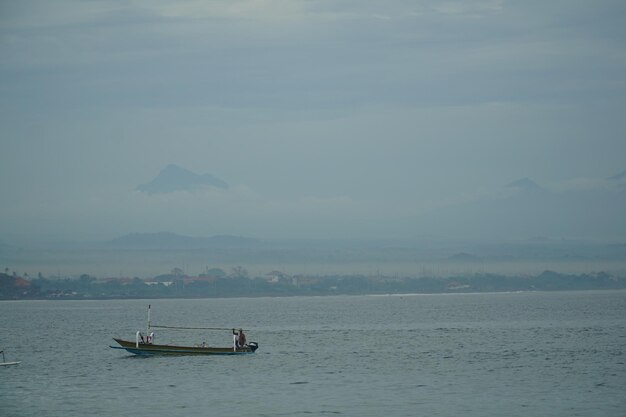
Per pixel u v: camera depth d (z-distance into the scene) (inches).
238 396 3722.9
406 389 3892.7
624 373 4382.4
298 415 3309.5
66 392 3865.7
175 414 3341.5
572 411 3358.8
